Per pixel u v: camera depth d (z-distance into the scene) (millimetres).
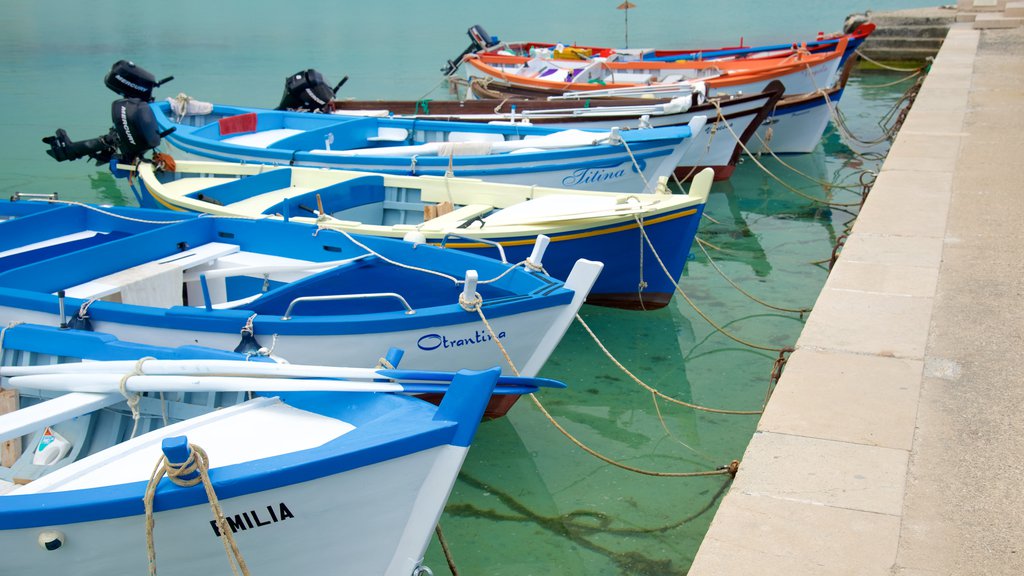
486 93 15719
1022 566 3389
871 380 4852
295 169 9234
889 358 5098
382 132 11820
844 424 4422
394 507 3898
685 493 5812
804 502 3811
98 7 44406
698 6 41281
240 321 5508
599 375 7602
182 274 6797
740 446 6434
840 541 3555
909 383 4809
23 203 8055
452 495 5809
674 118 12234
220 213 8047
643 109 12070
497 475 6043
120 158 10430
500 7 43469
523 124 11344
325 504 3746
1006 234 7117
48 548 3557
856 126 18359
